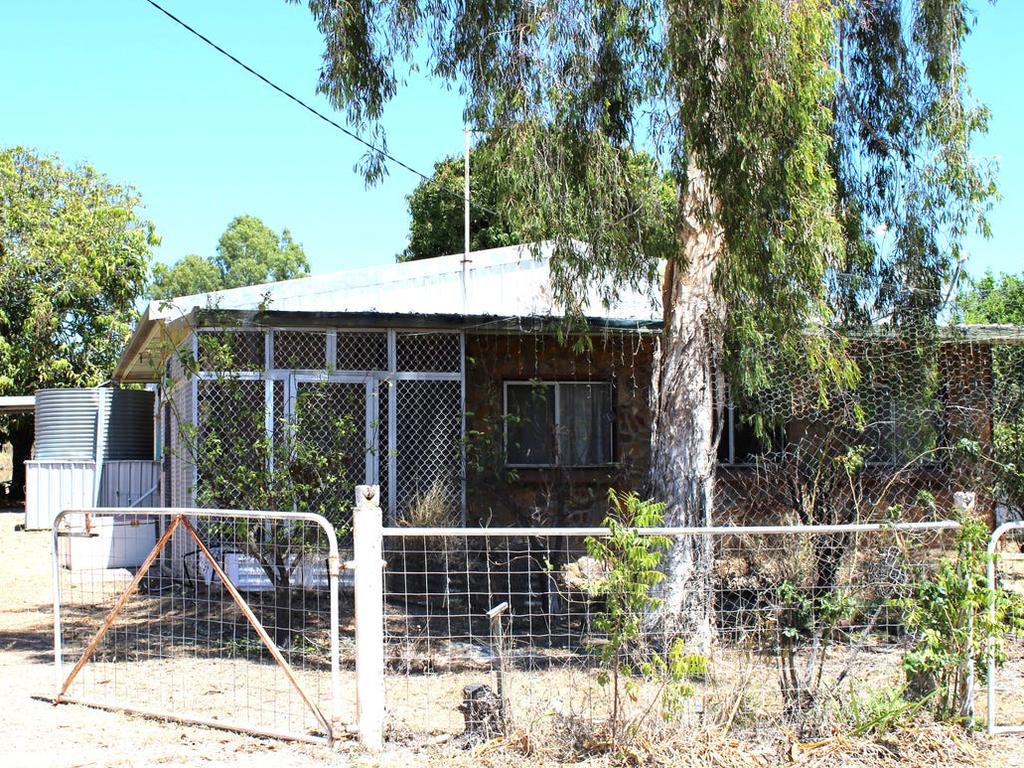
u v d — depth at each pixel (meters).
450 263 13.80
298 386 11.44
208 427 10.49
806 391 9.06
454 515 11.90
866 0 9.56
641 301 12.68
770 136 7.26
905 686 5.72
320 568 9.49
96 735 5.76
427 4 9.10
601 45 8.24
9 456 36.88
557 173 8.16
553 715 5.59
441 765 5.16
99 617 10.03
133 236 28.55
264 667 7.78
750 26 7.11
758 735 5.41
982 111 9.37
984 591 5.58
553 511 12.23
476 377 12.52
